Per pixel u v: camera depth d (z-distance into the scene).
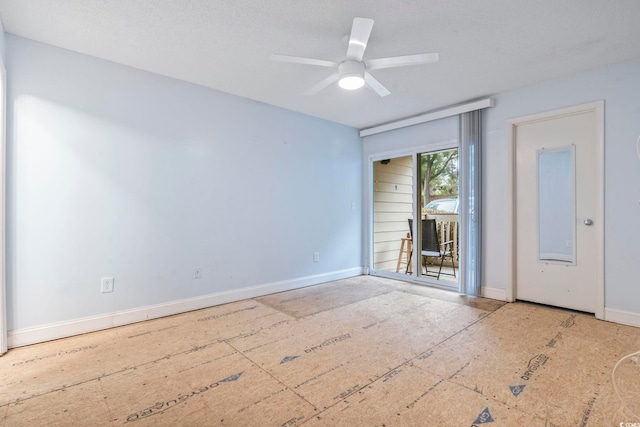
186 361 2.13
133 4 2.00
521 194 3.42
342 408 1.62
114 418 1.55
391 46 2.49
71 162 2.58
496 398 1.69
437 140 4.07
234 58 2.71
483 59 2.70
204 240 3.32
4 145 2.24
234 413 1.59
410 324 2.80
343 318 2.97
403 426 1.49
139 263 2.91
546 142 3.24
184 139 3.18
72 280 2.58
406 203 4.80
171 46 2.52
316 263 4.38
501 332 2.60
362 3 1.97
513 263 3.46
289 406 1.64
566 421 1.50
